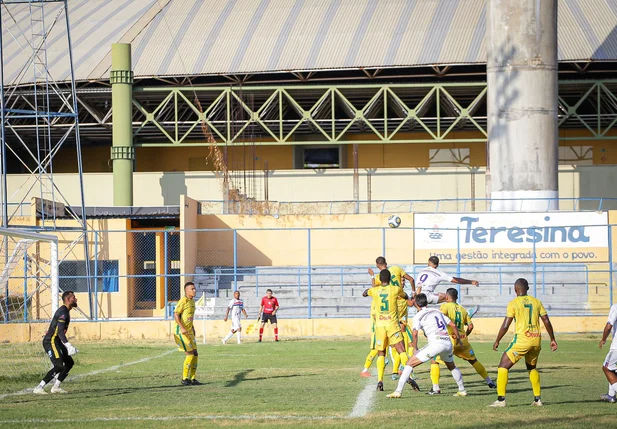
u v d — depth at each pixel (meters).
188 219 70.12
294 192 89.38
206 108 92.44
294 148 97.69
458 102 92.06
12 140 98.88
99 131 94.00
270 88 86.06
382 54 86.50
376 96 85.12
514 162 72.06
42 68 90.50
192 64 88.50
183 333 30.75
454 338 26.81
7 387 30.48
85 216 64.69
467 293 66.75
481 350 44.91
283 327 57.28
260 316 53.84
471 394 27.20
